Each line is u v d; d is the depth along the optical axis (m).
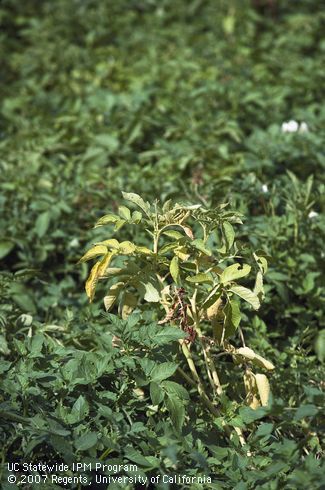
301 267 5.43
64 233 5.95
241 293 3.97
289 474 3.80
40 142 7.26
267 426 3.73
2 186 6.40
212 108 7.79
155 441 3.73
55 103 8.28
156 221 4.18
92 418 3.90
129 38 9.84
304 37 9.67
